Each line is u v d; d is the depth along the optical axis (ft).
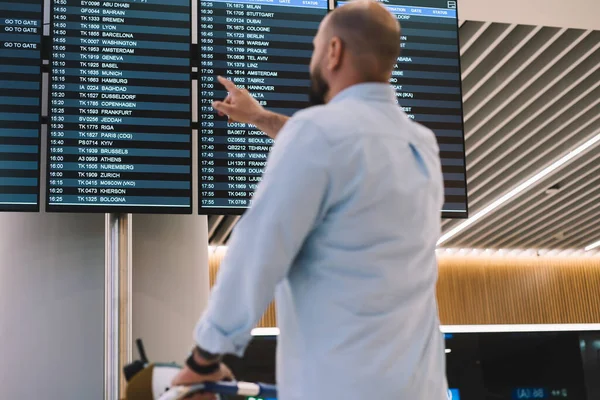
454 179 11.34
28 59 10.35
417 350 4.77
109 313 9.78
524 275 47.44
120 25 10.71
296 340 4.68
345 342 4.54
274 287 4.46
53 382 10.07
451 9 11.87
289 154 4.52
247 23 11.20
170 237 11.05
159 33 10.80
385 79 5.22
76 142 10.22
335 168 4.56
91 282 10.41
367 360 4.53
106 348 9.62
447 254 46.93
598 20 15.52
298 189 4.45
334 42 5.19
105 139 10.30
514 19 15.39
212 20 11.12
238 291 4.43
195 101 11.72
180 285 10.96
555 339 8.71
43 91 10.61
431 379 4.83
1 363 10.10
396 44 5.24
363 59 5.14
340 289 4.62
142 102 10.53
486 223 37.63
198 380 4.61
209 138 10.71
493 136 25.88
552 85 21.93
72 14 10.61
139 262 10.80
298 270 4.76
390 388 4.54
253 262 4.40
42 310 10.26
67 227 10.54
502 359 8.59
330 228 4.67
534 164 28.84
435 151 5.37
